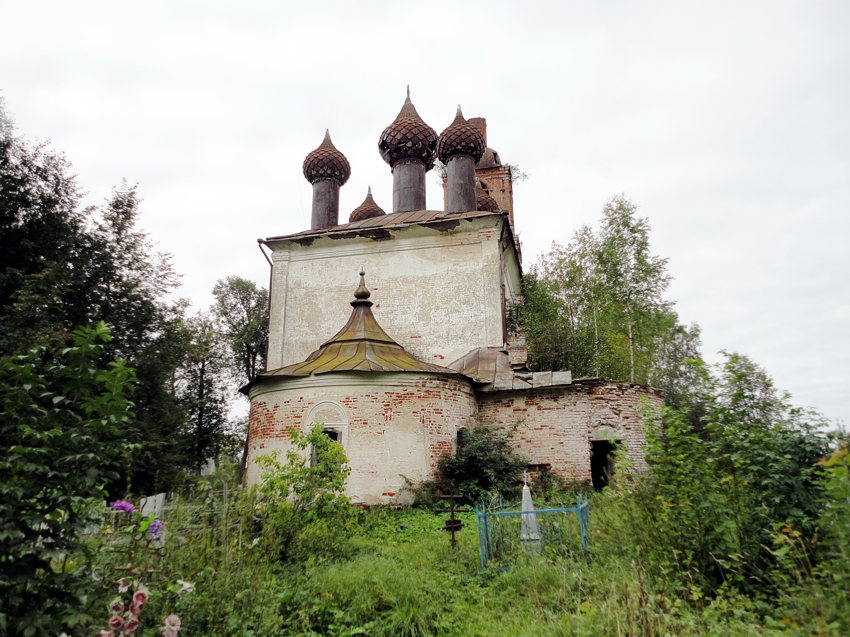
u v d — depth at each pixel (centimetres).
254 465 1435
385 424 1356
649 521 688
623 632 514
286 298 2052
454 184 2202
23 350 1401
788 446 640
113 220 2045
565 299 2484
